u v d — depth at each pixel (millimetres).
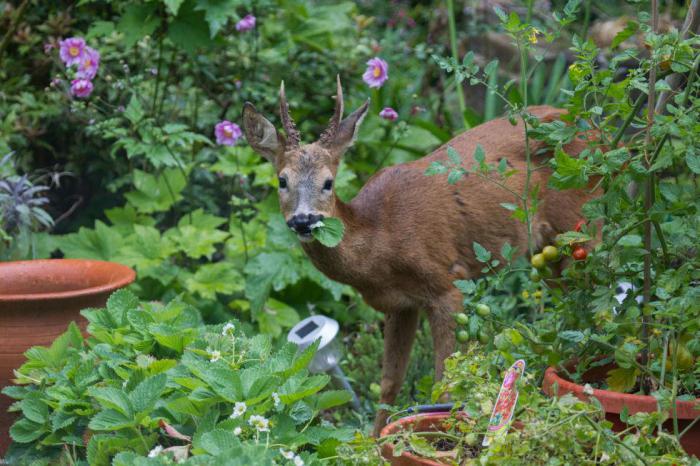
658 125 5688
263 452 5500
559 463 4973
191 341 7156
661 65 6051
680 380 5973
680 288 6117
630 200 6168
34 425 7145
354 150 13961
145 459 5605
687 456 5125
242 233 11742
